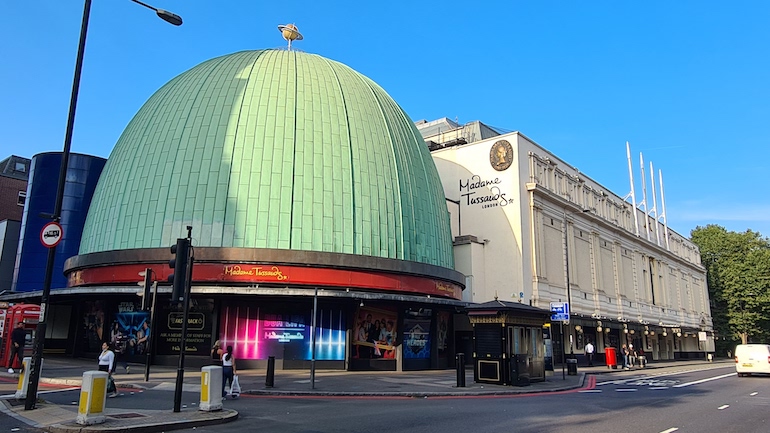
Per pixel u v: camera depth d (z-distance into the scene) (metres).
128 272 30.89
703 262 96.19
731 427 13.50
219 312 30.23
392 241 33.94
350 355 31.55
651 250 71.88
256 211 30.95
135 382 22.59
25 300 37.53
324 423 13.36
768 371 33.50
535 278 44.94
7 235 59.03
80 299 34.59
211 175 31.62
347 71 40.66
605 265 58.81
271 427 12.73
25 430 11.87
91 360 32.78
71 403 16.06
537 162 48.72
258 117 33.47
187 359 30.00
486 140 48.44
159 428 12.20
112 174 35.22
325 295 29.25
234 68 36.97
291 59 38.50
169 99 36.22
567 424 13.59
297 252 30.42
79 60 15.73
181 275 14.81
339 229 32.09
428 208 37.50
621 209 64.94
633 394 22.38
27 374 16.00
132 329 31.48
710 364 59.06
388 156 36.12
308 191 32.03
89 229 35.06
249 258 29.83
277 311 31.06
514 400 19.70
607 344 56.25
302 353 30.95
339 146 34.06
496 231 46.16
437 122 63.53
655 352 69.31
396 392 20.98
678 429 13.09
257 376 26.64
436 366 35.31
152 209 31.66
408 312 34.41
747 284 87.19
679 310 77.50
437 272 35.53
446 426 13.02
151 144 33.91
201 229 30.64
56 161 54.38
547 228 48.53
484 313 25.67
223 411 14.45
